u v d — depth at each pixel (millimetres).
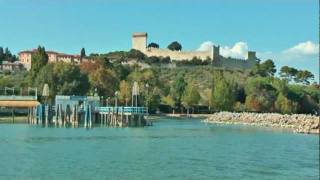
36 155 87312
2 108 195000
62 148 98188
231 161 83625
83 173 71125
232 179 68812
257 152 96188
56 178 67625
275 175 71875
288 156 90375
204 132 144500
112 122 162000
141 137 124188
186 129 155500
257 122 192375
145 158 85938
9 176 68375
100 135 127188
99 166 76812
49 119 163625
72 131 138125
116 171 72938
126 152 93688
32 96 188000
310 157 89188
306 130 149250
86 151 94062
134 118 163000
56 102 168875
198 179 68438
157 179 68062
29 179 66812
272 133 145125
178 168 75938
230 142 115500
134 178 68375
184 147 103625
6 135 122688
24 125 159375
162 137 125188
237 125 185750
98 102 175125
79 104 170375
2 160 81000
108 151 94812
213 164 80250
